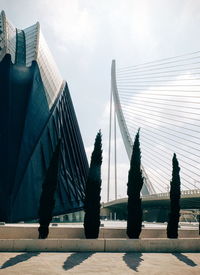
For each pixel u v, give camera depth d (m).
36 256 14.41
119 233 22.20
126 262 13.68
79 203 48.50
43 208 19.06
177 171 23.34
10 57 41.59
